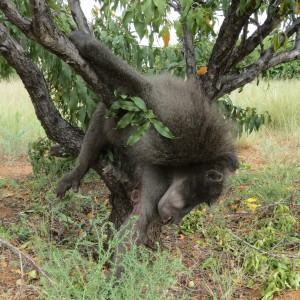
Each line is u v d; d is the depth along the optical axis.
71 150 1.15
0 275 1.08
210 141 0.95
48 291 0.85
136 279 0.91
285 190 1.68
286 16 1.22
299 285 1.05
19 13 0.81
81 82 1.38
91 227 1.39
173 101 0.95
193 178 0.96
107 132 1.07
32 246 1.19
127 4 0.94
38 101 1.08
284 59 1.22
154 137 0.94
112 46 1.37
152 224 1.13
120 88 0.93
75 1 1.02
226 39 1.11
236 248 1.24
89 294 0.84
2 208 1.55
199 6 0.95
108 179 1.13
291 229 1.39
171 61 1.38
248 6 1.02
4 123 2.87
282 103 3.30
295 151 2.51
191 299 1.00
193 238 1.38
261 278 1.09
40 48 1.31
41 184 1.69
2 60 1.46
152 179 1.00
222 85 1.20
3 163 2.30
